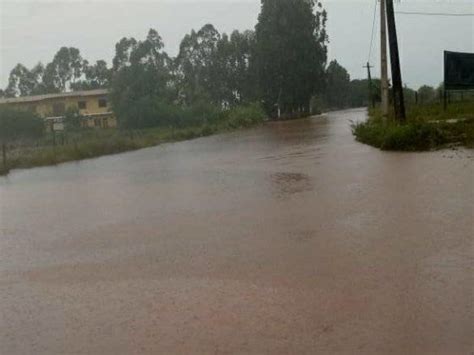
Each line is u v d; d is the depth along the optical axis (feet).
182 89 188.14
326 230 23.85
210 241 23.58
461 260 18.52
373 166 42.68
